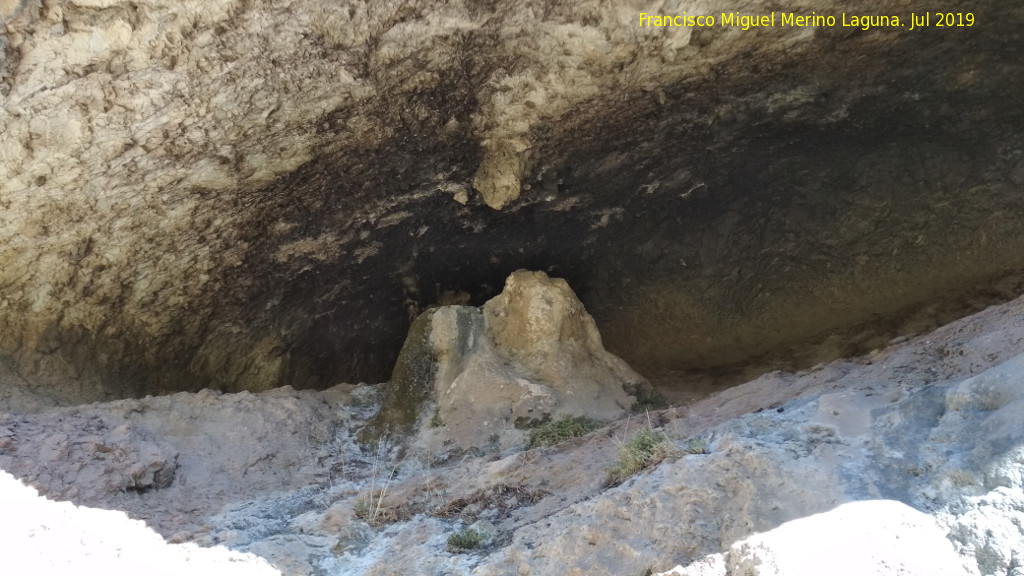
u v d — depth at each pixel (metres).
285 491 4.82
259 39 4.58
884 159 6.18
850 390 3.90
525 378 5.84
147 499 4.47
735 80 5.50
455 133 5.63
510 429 5.50
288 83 4.89
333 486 4.88
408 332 6.88
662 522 2.97
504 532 3.70
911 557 2.43
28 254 5.42
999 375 2.97
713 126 5.90
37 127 4.70
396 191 6.05
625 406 5.93
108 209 5.34
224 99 4.85
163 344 6.38
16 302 5.64
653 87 5.46
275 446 5.31
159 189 5.34
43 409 5.53
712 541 2.83
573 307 6.25
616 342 7.18
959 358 3.80
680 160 6.21
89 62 4.46
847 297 6.57
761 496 2.86
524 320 6.15
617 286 7.03
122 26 4.30
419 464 5.31
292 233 6.10
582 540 3.09
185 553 3.62
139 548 3.66
